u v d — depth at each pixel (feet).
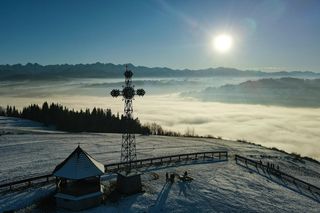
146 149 228.02
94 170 123.44
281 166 215.10
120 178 133.39
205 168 179.93
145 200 126.52
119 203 122.52
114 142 250.37
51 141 242.78
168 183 147.95
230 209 124.98
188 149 239.09
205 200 131.44
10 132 287.48
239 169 183.42
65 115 422.41
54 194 125.49
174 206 123.44
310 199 145.38
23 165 168.25
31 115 465.47
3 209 111.04
